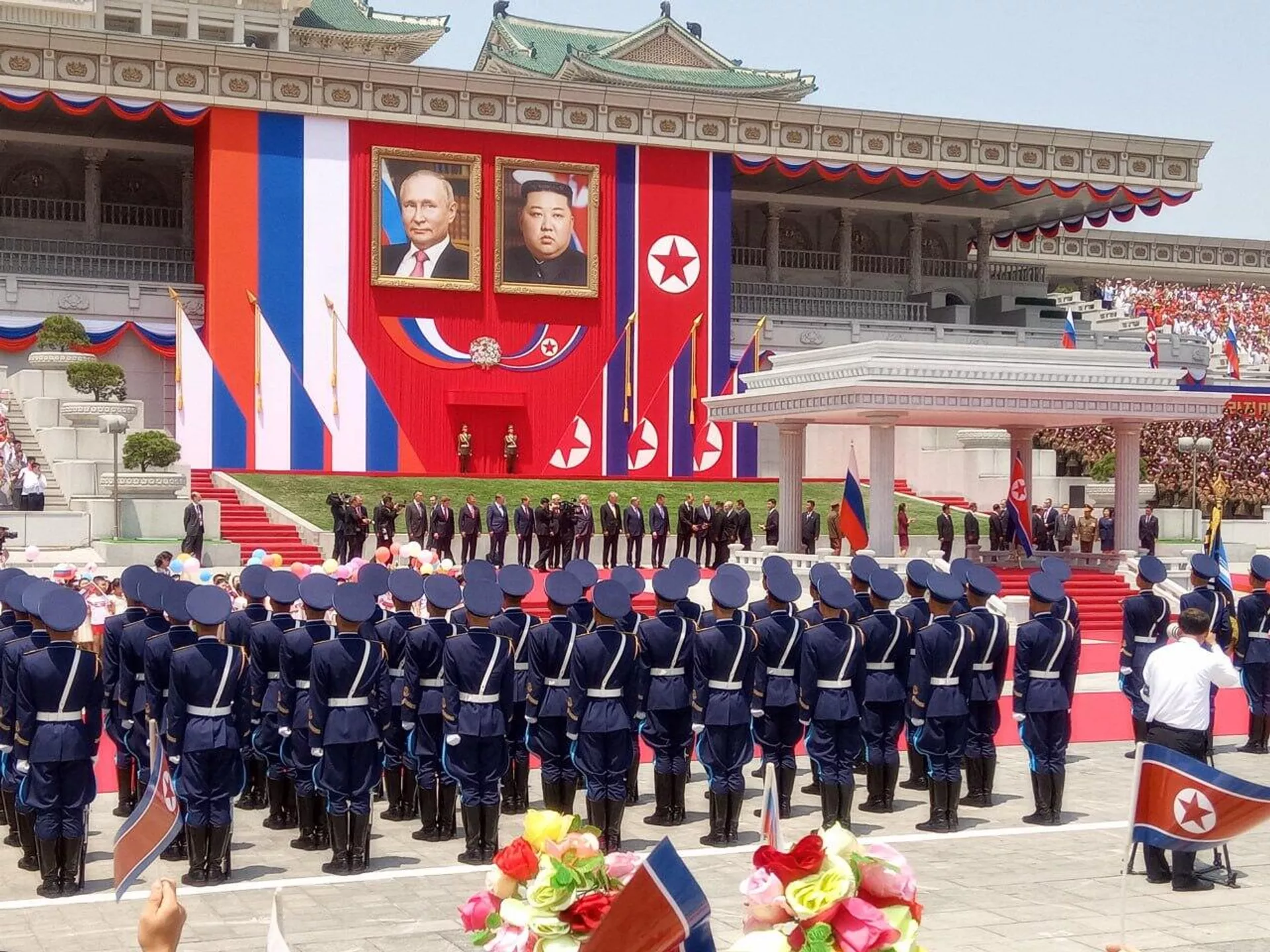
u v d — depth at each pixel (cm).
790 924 512
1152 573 1925
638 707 1441
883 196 6700
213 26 7450
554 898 552
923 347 3475
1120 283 8319
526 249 5369
